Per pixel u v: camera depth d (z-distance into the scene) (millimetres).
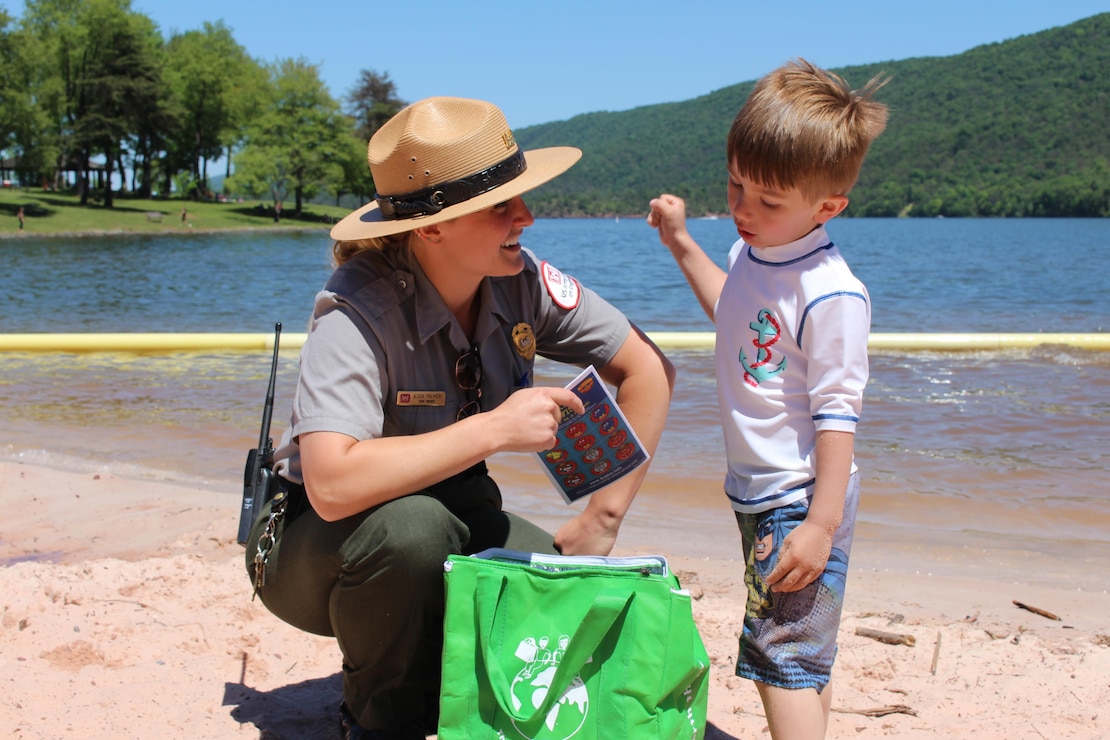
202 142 78438
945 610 3086
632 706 1707
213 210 72188
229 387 6734
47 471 4617
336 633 2016
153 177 82438
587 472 2096
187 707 2244
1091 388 6617
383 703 2014
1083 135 198500
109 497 4188
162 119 67438
